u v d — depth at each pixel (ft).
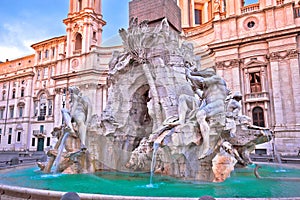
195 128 23.35
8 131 159.94
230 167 21.81
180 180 22.31
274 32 91.40
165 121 26.25
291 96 87.71
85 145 28.84
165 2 34.12
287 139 84.33
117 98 31.07
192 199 12.88
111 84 32.04
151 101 29.09
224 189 18.75
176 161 23.35
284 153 83.10
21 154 101.55
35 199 15.55
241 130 30.32
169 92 28.04
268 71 93.66
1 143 160.66
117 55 32.50
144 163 25.89
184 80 28.66
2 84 172.55
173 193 17.24
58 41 151.84
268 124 90.07
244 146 30.73
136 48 30.25
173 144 23.41
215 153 22.63
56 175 26.04
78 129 29.40
